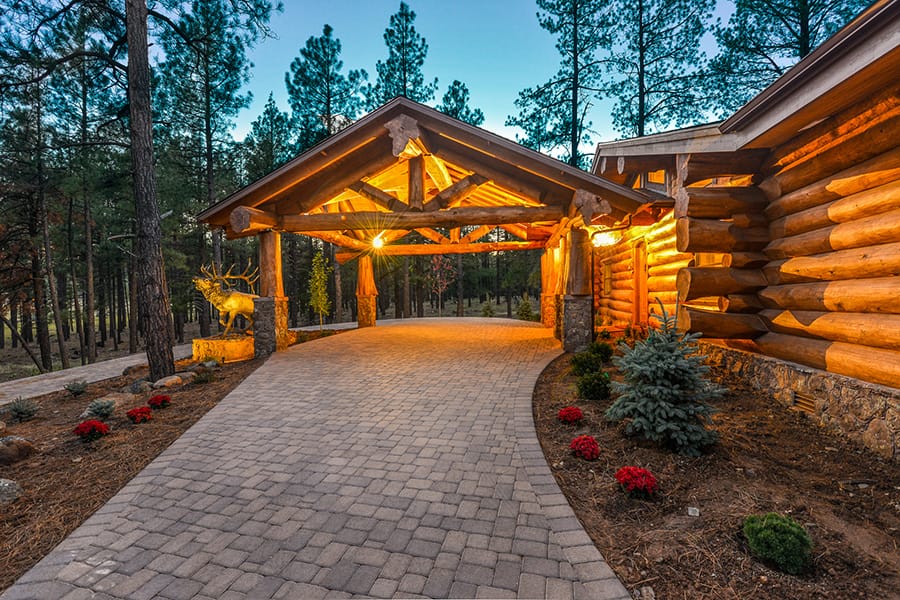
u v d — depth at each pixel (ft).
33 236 53.11
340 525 9.19
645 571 7.38
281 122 72.69
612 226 28.96
